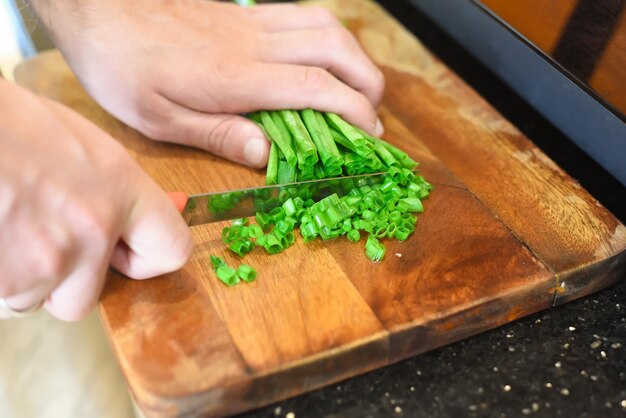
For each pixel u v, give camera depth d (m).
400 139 0.54
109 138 0.39
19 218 0.37
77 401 0.54
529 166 0.52
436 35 0.66
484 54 0.57
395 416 0.41
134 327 0.42
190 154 0.53
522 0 0.53
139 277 0.44
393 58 0.61
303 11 0.56
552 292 0.45
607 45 0.48
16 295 0.39
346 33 0.55
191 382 0.40
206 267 0.45
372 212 0.48
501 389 0.42
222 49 0.52
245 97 0.51
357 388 0.42
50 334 0.56
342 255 0.46
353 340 0.42
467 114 0.56
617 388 0.41
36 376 0.54
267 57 0.53
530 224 0.48
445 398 0.41
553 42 0.51
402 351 0.43
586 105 0.50
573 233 0.47
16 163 0.36
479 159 0.52
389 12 0.69
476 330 0.44
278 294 0.44
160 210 0.41
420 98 0.57
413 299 0.44
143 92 0.51
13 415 0.53
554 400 0.41
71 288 0.40
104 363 0.56
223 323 0.42
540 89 0.53
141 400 0.40
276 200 0.48
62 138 0.37
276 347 0.41
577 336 0.44
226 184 0.51
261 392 0.41
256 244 0.47
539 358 0.43
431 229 0.48
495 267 0.45
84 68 0.52
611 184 0.52
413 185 0.50
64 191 0.37
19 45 0.62
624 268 0.46
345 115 0.51
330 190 0.49
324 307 0.43
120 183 0.39
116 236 0.40
